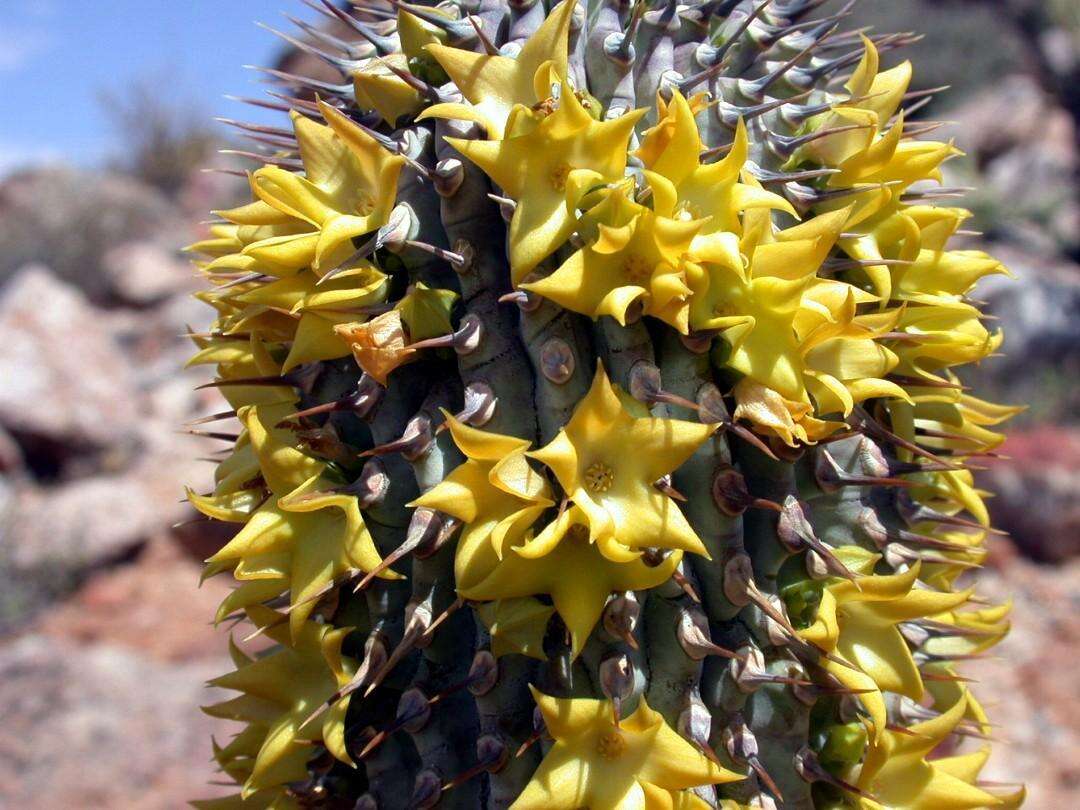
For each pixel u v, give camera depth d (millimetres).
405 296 103
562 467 88
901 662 106
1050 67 1208
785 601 105
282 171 103
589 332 100
